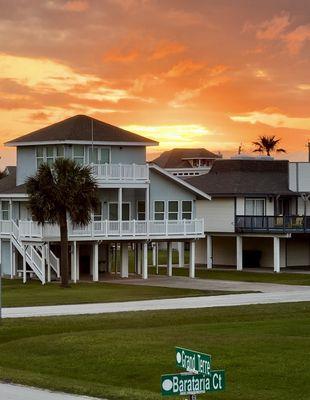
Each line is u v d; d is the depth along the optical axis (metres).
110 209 61.34
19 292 48.88
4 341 30.36
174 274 65.06
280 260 72.12
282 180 72.75
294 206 72.75
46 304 41.69
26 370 25.83
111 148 61.59
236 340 28.86
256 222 68.38
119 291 49.72
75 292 48.84
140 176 60.84
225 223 70.50
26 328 32.25
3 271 61.69
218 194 70.12
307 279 60.34
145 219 61.25
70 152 60.19
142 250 61.00
